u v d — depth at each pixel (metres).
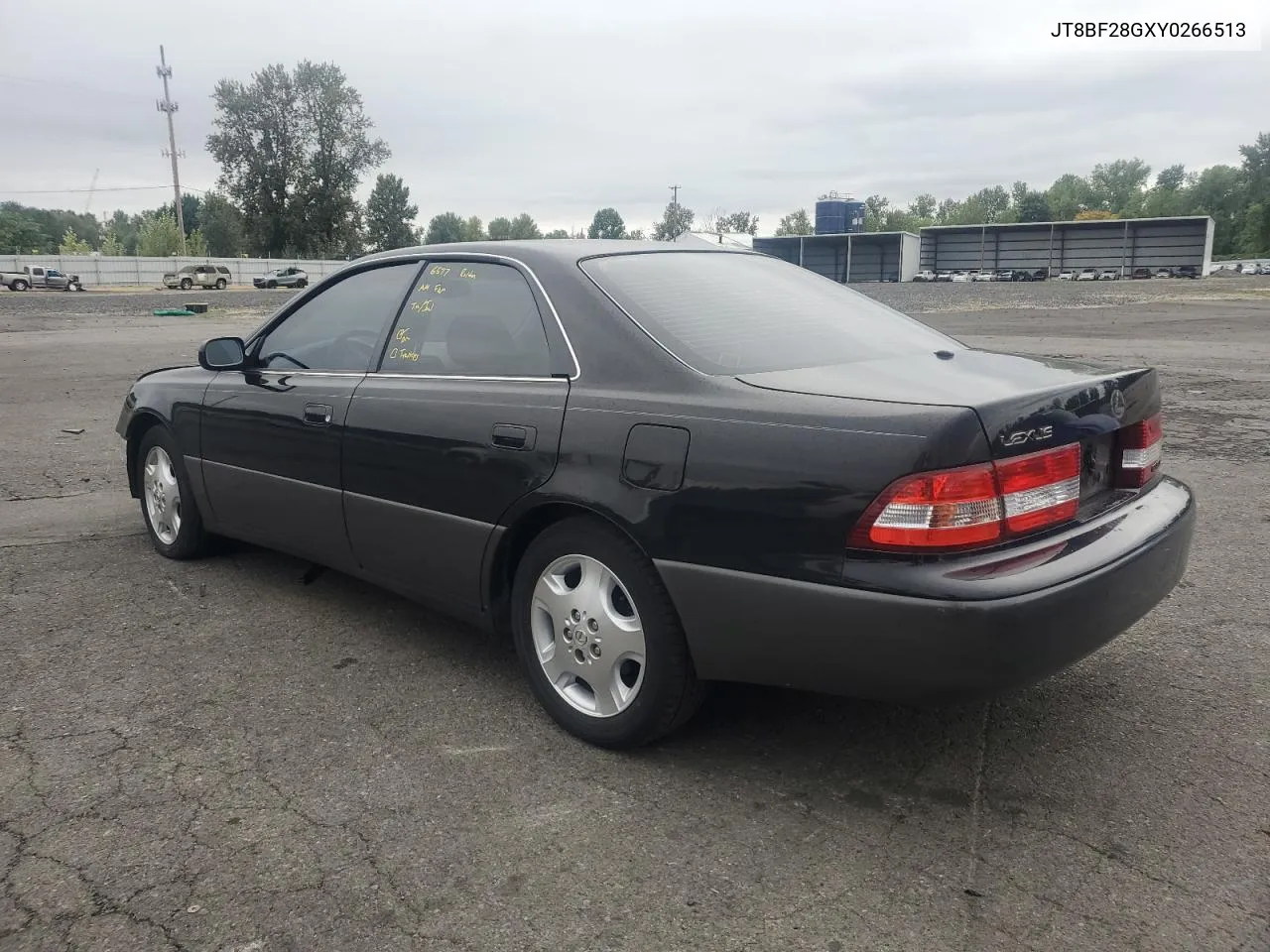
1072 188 143.38
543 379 3.20
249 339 4.48
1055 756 3.03
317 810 2.76
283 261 71.44
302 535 4.15
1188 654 3.77
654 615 2.87
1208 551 5.03
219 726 3.26
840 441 2.52
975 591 2.37
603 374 3.05
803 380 2.83
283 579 4.76
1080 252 84.50
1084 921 2.27
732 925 2.28
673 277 3.46
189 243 99.06
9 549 5.23
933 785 2.87
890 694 2.54
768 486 2.59
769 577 2.60
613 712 3.04
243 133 83.56
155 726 3.26
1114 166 148.00
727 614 2.69
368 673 3.69
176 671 3.69
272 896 2.38
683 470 2.74
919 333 3.65
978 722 3.26
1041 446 2.58
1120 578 2.63
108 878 2.45
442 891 2.41
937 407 2.48
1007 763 2.99
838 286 4.02
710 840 2.61
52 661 3.78
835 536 2.50
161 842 2.60
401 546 3.64
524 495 3.13
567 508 3.09
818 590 2.52
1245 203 119.69
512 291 3.45
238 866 2.50
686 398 2.83
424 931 2.26
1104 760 3.00
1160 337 18.56
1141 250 81.94
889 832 2.64
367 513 3.75
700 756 3.06
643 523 2.81
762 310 3.39
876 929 2.26
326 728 3.25
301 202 85.62
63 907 2.34
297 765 3.01
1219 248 123.69
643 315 3.13
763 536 2.60
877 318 3.68
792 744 3.13
